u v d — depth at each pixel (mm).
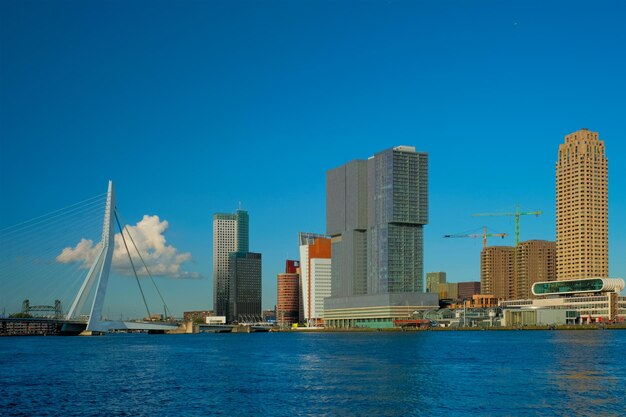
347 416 106438
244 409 112688
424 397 122438
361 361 197500
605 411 107688
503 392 127125
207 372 169125
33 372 169875
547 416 104375
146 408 114000
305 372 166625
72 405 117125
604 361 188875
